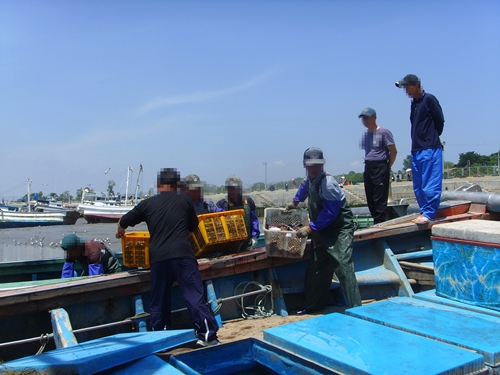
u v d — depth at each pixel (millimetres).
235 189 6684
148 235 5508
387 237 6938
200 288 4824
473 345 2855
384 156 7676
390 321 3418
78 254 6340
